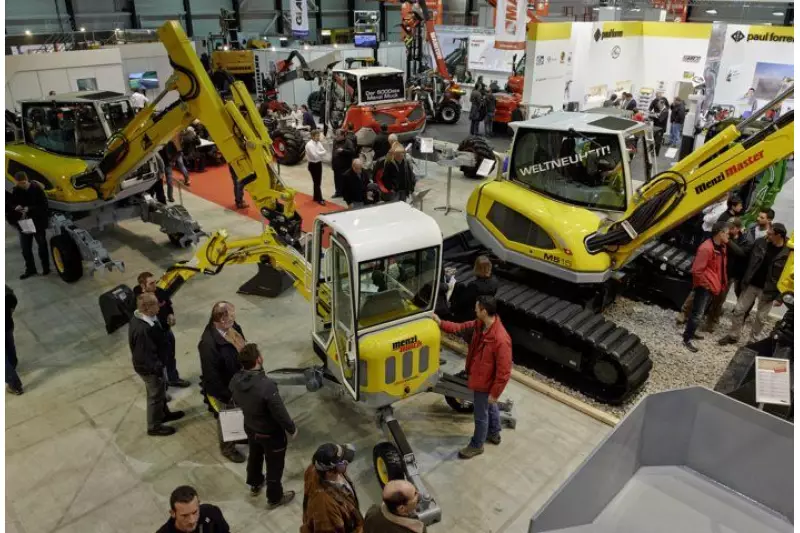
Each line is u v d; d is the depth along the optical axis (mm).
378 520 3145
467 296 6523
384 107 14266
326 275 5246
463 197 12305
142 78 19453
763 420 2625
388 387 4742
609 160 6215
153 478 5090
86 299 8125
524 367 6648
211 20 27984
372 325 4684
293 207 7445
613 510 2596
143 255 9516
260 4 29703
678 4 22047
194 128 14445
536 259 6621
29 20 22094
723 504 2656
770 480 2648
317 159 11422
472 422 5789
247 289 8281
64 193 8594
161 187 10805
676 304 7828
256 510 4762
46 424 5742
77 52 16781
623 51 18625
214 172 13914
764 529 2516
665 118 16344
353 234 4539
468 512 4734
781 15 21641
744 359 5738
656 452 2863
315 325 5531
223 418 4652
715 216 8062
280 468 4633
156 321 5445
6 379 6113
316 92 20562
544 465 5238
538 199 6676
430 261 4883
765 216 6914
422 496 4555
